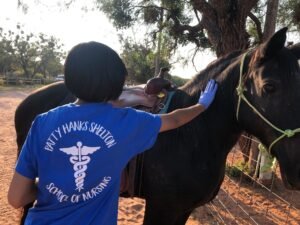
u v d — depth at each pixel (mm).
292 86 1965
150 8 10750
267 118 2059
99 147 1407
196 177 2375
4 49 49688
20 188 1448
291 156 2014
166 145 2393
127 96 2533
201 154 2398
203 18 7059
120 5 10578
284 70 1982
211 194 2514
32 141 1425
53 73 56781
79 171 1393
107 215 1482
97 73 1395
